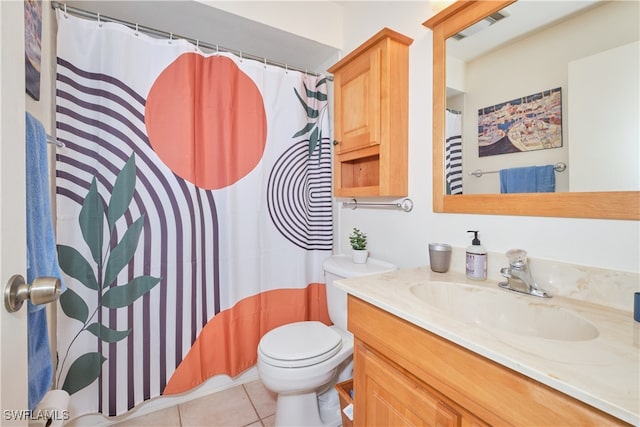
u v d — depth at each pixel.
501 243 1.03
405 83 1.36
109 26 1.32
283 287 1.77
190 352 1.50
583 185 0.83
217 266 1.59
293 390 1.19
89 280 1.29
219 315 1.59
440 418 0.67
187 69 1.45
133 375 1.38
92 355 1.30
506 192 1.01
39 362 0.73
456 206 1.16
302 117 1.81
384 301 0.80
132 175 1.37
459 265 1.14
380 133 1.34
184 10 1.45
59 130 1.23
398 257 1.47
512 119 0.99
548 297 0.86
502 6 0.99
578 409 0.44
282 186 1.75
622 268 0.77
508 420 0.53
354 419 0.96
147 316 1.40
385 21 1.51
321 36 1.77
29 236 0.70
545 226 0.92
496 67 1.03
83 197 1.28
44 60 1.20
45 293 0.49
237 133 1.61
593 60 0.81
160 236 1.42
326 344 1.27
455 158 1.17
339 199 1.92
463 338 0.59
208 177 1.55
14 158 0.47
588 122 0.82
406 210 1.40
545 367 0.49
